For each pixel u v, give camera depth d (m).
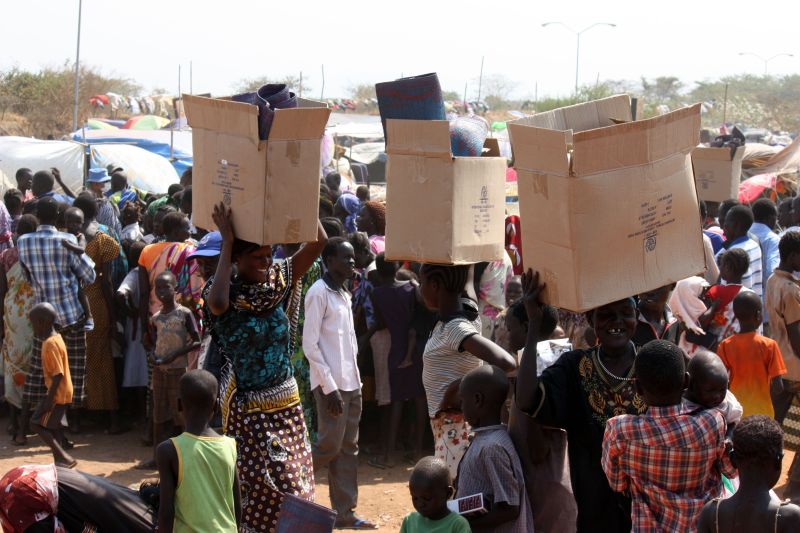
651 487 3.54
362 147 27.94
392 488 7.54
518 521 4.02
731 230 8.62
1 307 8.91
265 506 4.33
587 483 3.80
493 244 4.50
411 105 4.45
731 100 85.56
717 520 3.40
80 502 4.34
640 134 3.43
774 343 6.45
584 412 3.80
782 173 17.28
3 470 7.81
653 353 3.52
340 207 11.88
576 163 3.37
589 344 5.93
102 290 8.83
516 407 4.17
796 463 7.20
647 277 3.61
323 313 6.46
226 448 4.24
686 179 3.66
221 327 4.25
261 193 3.76
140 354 8.98
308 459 4.52
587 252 3.46
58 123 47.88
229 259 3.95
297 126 3.75
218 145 3.90
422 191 4.33
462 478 4.15
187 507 4.16
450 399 4.68
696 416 3.55
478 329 4.84
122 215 10.79
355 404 6.65
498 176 4.48
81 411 9.52
